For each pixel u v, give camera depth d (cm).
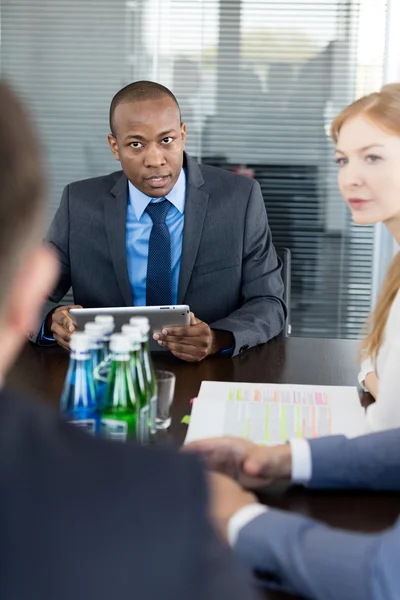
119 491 51
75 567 49
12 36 365
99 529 50
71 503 50
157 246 246
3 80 57
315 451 126
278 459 125
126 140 235
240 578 53
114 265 249
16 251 54
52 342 225
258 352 219
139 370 139
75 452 53
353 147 156
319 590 85
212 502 54
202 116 367
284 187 370
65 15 362
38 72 366
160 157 234
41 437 53
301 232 373
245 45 361
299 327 379
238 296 256
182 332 203
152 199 247
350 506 122
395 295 163
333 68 361
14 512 50
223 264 252
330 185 368
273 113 365
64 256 256
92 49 364
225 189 256
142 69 364
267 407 161
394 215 158
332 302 376
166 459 54
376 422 146
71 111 368
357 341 232
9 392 57
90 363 138
